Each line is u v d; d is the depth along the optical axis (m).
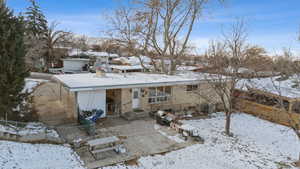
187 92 16.33
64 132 10.42
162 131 11.55
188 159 8.92
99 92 12.57
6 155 7.23
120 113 13.74
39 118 11.95
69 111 13.48
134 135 10.82
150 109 14.84
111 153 8.81
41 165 7.22
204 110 16.05
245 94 17.69
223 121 14.79
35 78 27.53
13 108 9.92
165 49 21.53
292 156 10.31
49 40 38.69
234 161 9.18
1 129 8.77
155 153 9.11
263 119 16.06
